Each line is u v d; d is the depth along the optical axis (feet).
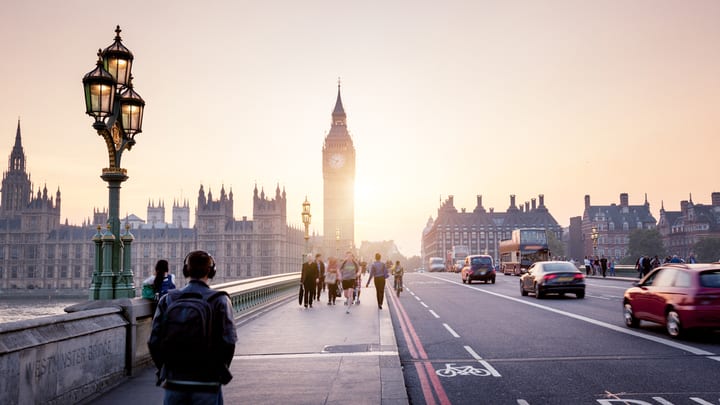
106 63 31.86
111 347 26.99
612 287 112.06
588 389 26.84
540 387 27.53
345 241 540.11
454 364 34.09
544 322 53.78
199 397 13.75
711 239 445.78
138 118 32.04
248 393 25.71
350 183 549.95
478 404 24.79
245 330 48.32
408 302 81.61
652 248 475.31
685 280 41.22
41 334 21.13
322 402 24.07
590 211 556.51
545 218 650.43
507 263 195.93
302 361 33.50
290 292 94.79
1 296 597.52
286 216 618.03
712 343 39.32
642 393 25.81
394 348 38.14
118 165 31.30
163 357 13.80
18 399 19.34
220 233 590.96
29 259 615.16
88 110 29.81
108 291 30.04
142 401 24.08
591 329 48.06
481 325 52.75
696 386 26.91
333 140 552.41
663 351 36.50
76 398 23.41
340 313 63.77
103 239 30.40
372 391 25.95
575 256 590.96
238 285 58.80
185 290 14.33
